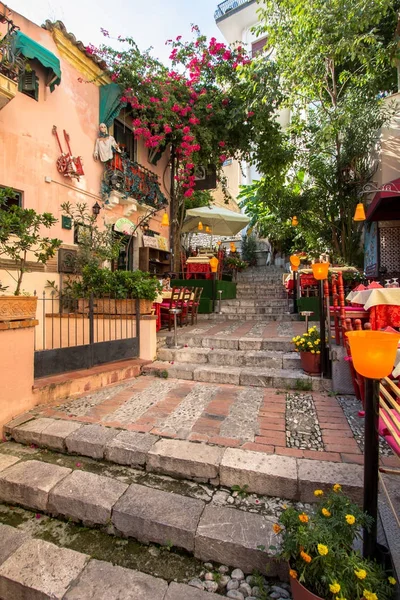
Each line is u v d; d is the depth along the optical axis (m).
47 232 5.93
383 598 1.28
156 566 1.78
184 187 10.16
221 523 1.87
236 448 2.46
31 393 3.25
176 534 1.85
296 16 7.54
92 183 7.12
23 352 3.16
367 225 9.02
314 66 7.78
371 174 8.51
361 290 4.02
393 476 2.13
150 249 9.41
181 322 6.87
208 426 2.84
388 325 3.50
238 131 8.78
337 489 1.65
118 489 2.20
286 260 15.61
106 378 3.99
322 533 1.36
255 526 1.84
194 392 3.72
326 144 8.59
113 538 1.99
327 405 3.31
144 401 3.45
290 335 5.52
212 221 12.31
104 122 7.39
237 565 1.74
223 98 8.54
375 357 1.34
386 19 7.98
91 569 1.73
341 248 9.57
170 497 2.11
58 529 2.07
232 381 4.04
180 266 10.66
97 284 5.08
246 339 5.09
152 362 4.75
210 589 1.64
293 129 9.64
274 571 1.67
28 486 2.23
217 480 2.24
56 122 6.18
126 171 7.93
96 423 2.92
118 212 8.10
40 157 5.83
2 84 4.43
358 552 1.36
